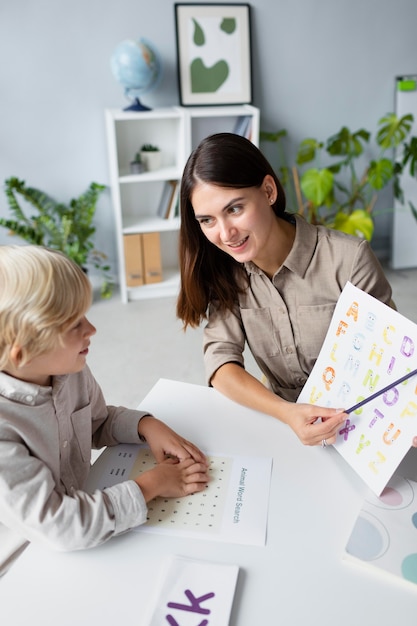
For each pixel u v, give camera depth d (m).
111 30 3.03
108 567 0.76
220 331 1.24
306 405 1.00
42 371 0.84
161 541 0.80
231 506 0.86
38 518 0.78
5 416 0.83
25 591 0.73
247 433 1.03
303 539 0.80
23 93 3.05
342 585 0.73
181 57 3.15
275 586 0.73
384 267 3.73
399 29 3.37
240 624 0.68
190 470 0.92
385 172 3.31
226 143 0.99
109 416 1.08
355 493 0.88
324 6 3.23
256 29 3.21
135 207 3.43
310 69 3.35
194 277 1.19
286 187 3.57
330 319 1.19
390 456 0.85
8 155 3.15
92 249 3.46
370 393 0.92
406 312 3.07
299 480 0.91
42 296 0.75
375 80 3.46
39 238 3.15
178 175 3.13
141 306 3.27
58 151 3.20
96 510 0.79
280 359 1.26
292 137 3.49
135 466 0.97
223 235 1.02
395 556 0.75
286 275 1.17
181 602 0.70
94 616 0.69
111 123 2.90
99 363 2.66
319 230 1.18
